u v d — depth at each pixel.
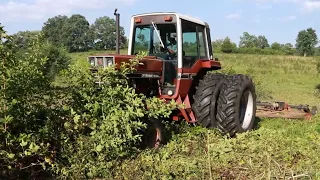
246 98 7.43
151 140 5.68
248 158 4.98
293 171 4.47
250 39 93.62
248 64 35.41
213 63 7.30
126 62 5.45
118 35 6.72
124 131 4.88
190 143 5.86
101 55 5.40
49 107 4.95
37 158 4.57
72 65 5.25
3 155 4.20
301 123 8.30
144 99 5.51
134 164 4.84
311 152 5.32
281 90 17.81
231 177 4.51
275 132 6.36
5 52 4.46
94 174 4.67
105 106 4.96
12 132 4.49
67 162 4.70
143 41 7.00
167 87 6.47
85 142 4.77
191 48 6.97
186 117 6.61
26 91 4.65
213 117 6.68
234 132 6.70
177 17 6.55
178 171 4.59
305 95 16.20
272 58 42.22
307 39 75.19
